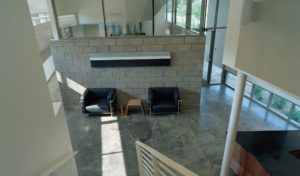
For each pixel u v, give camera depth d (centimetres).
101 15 569
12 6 146
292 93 123
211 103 698
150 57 580
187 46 579
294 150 357
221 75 859
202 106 677
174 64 598
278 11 126
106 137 525
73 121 593
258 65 149
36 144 171
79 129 558
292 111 583
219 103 698
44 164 184
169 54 582
